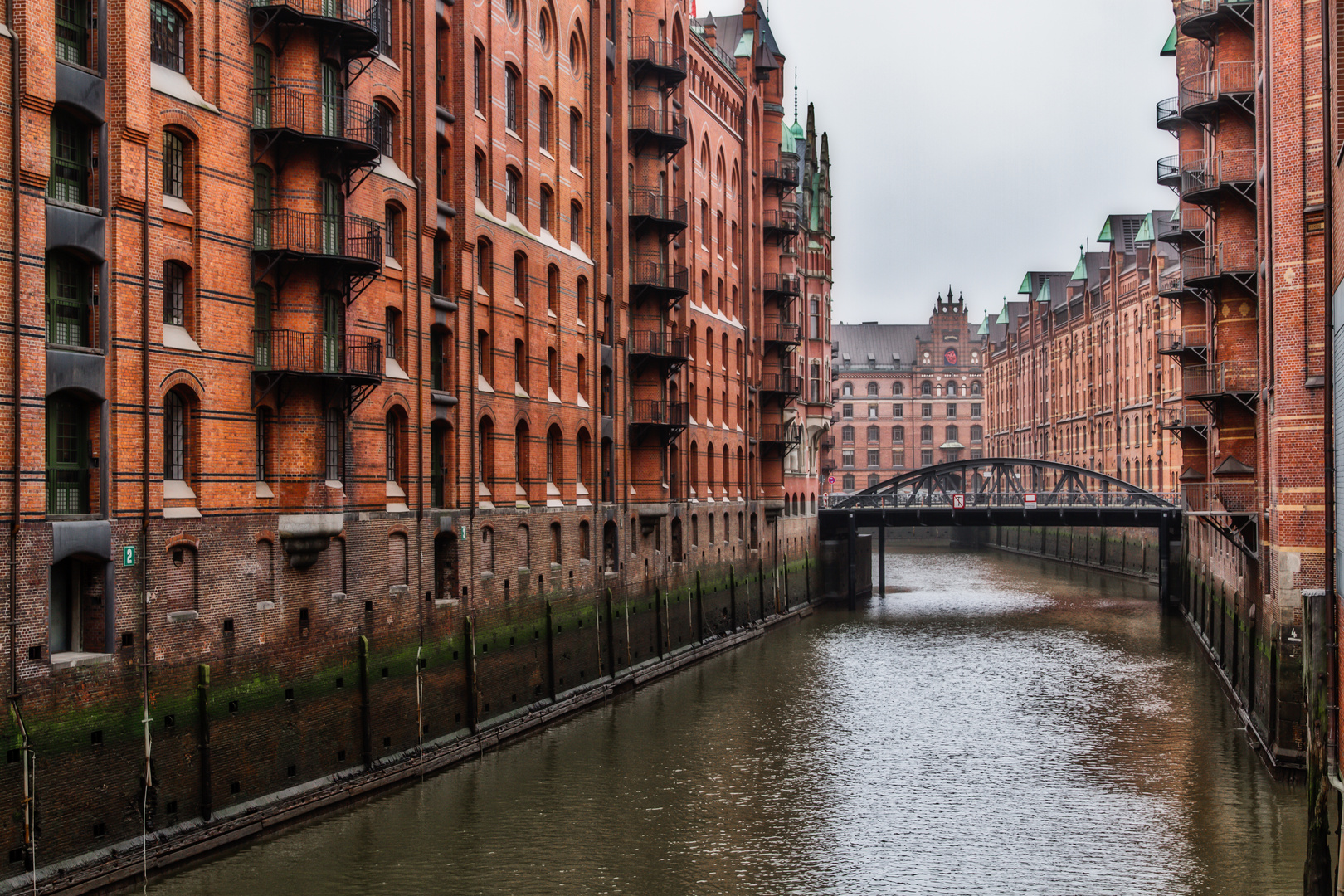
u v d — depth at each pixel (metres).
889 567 99.62
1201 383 49.00
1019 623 63.38
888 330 169.00
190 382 24.61
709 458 57.72
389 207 31.59
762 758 34.12
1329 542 26.45
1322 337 31.72
